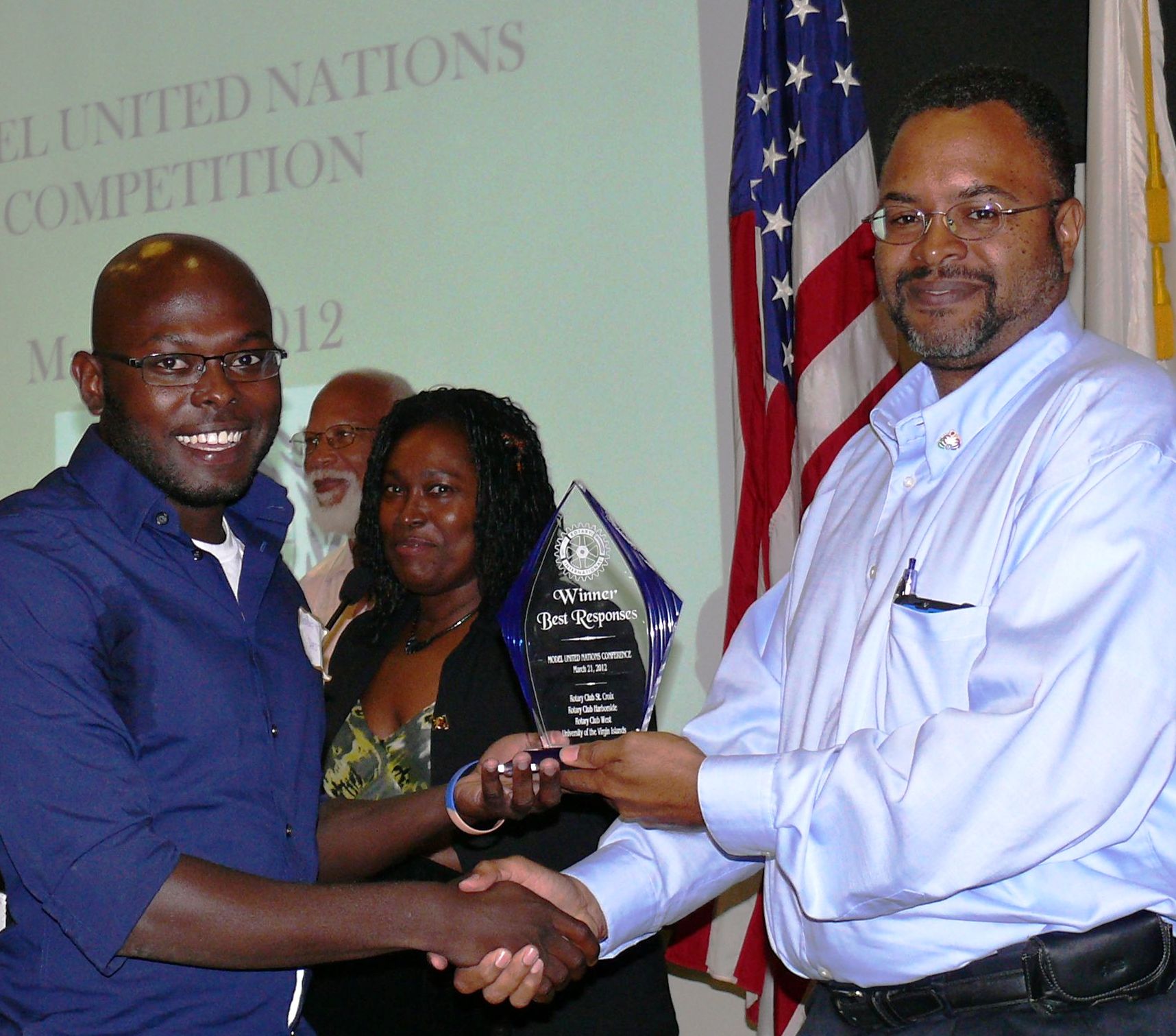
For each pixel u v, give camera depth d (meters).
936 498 1.74
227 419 1.76
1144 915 1.53
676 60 3.51
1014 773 1.47
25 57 4.28
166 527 1.75
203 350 1.75
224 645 1.76
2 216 4.26
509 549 2.42
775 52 3.34
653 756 1.73
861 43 3.49
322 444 3.66
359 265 3.79
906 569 1.70
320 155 3.87
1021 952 1.54
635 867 1.90
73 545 1.69
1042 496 1.57
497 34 3.68
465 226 3.68
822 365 3.18
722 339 3.43
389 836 2.01
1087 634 1.48
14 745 1.60
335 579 3.57
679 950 3.24
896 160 1.77
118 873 1.58
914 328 1.75
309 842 1.82
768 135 3.34
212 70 4.04
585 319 3.54
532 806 1.87
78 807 1.59
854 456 2.02
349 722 2.42
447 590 2.44
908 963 1.58
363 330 3.77
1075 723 1.47
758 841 1.66
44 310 4.19
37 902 1.66
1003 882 1.54
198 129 4.04
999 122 1.72
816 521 2.00
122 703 1.68
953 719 1.51
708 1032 3.43
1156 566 1.49
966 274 1.71
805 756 1.63
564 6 3.62
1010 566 1.60
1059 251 1.75
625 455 3.48
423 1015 2.28
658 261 3.49
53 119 4.23
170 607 1.73
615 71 3.56
